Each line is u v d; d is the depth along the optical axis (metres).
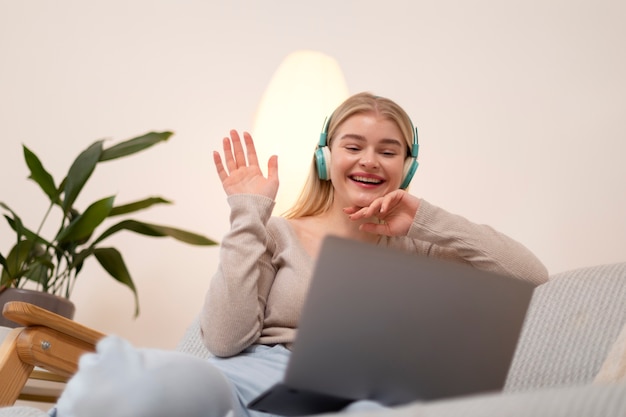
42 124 2.67
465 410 0.62
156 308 2.49
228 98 2.57
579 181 2.08
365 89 2.43
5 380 1.56
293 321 1.39
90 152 2.19
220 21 2.64
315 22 2.55
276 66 2.55
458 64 2.34
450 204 2.24
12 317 1.55
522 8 2.29
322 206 1.58
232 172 1.48
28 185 2.63
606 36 2.15
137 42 2.68
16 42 2.74
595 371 1.24
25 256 2.13
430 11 2.42
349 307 0.89
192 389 0.95
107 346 0.93
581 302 1.35
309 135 2.04
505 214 2.15
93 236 2.56
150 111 2.62
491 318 0.92
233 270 1.36
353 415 0.69
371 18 2.49
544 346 1.33
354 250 0.89
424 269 0.91
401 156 1.51
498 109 2.25
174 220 2.53
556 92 2.18
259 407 0.95
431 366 0.90
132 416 0.91
